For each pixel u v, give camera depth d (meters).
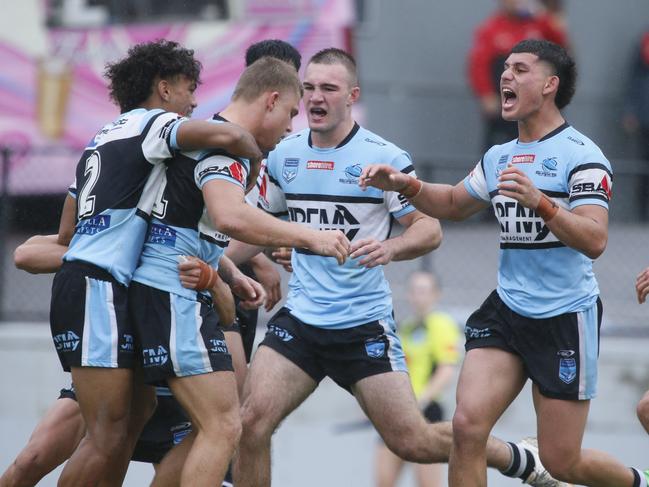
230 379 19.45
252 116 19.91
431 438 22.61
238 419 19.47
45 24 44.41
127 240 19.28
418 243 22.41
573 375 21.05
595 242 19.86
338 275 22.88
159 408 22.72
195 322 19.30
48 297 41.00
